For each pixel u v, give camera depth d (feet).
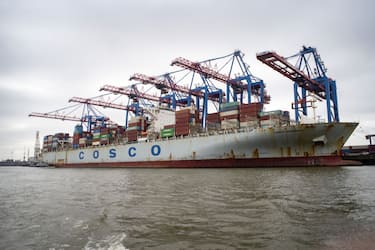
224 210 35.86
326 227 27.61
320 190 51.19
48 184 83.15
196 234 26.32
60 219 34.94
